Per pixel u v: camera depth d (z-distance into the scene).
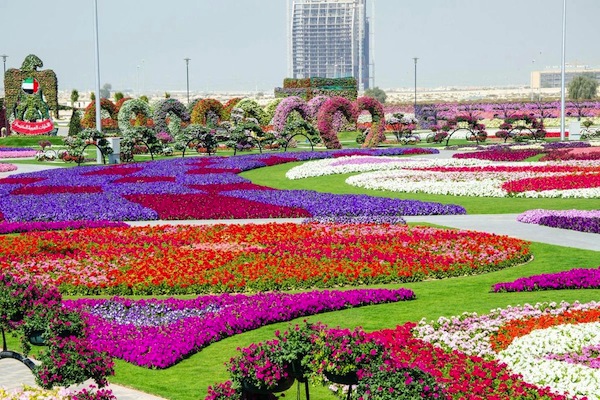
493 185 37.28
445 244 23.73
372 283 20.22
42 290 12.84
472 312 16.89
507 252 22.67
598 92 173.50
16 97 85.81
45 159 61.72
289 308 17.08
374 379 9.58
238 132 61.00
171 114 75.69
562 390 11.99
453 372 12.48
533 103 116.62
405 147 66.12
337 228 26.67
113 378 13.46
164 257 22.42
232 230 26.73
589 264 21.84
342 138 84.81
